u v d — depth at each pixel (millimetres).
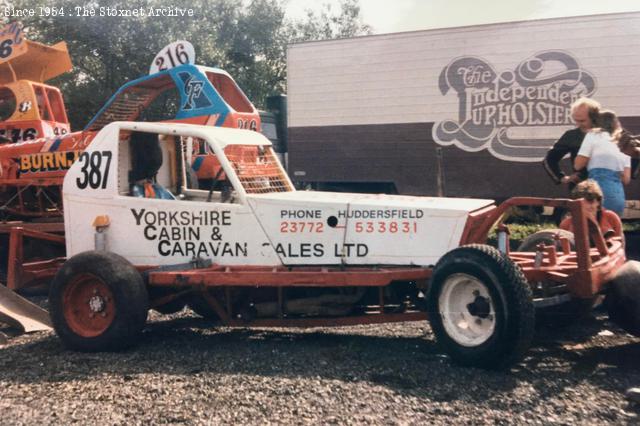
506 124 12633
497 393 4027
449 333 4555
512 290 4281
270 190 5730
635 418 3664
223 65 25016
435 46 13070
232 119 8859
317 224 5164
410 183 13453
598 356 4867
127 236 5602
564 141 7102
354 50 13703
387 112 13523
